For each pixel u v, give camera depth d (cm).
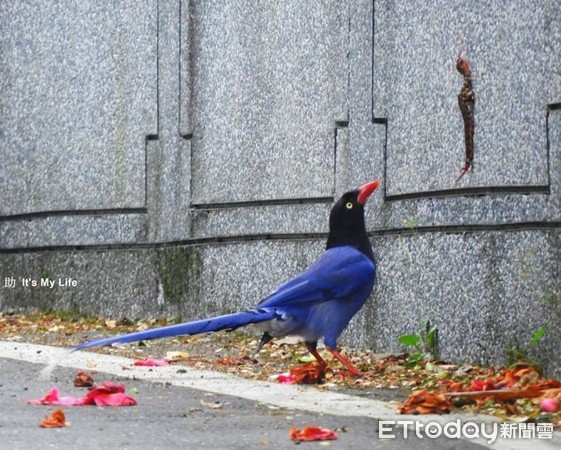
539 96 1099
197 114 1529
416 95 1247
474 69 1170
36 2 1753
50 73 1727
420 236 1219
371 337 1287
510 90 1130
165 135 1573
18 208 1764
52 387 1002
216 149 1502
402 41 1268
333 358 1218
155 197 1584
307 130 1384
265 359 1228
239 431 807
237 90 1477
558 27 1080
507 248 1116
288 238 1399
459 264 1167
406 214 1249
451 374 1110
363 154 1315
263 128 1441
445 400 886
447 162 1203
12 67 1784
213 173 1502
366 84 1312
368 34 1310
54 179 1712
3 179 1789
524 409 891
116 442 762
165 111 1573
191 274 1518
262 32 1448
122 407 905
